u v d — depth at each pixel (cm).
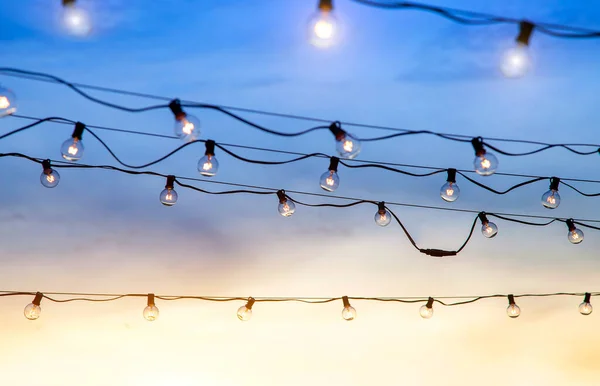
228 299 609
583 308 672
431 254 611
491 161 499
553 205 599
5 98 393
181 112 438
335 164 543
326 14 351
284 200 584
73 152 494
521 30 381
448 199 562
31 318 580
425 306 652
